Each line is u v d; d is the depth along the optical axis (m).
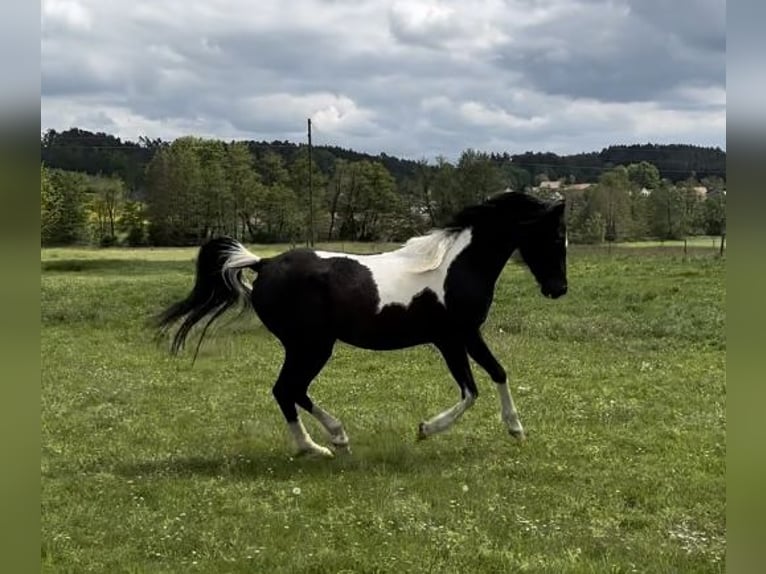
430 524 5.63
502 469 7.04
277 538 5.35
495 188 49.31
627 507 6.13
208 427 8.79
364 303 7.45
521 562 4.93
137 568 4.82
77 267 37.03
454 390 10.66
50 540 5.20
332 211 57.62
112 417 9.16
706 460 7.28
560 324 15.89
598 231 51.22
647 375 11.45
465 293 7.65
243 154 66.44
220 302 7.81
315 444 7.65
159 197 62.53
